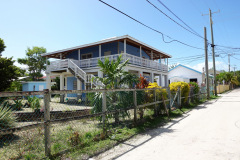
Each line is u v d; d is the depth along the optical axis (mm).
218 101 15828
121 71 7445
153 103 7945
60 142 4656
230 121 7238
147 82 8781
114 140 4902
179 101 11109
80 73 14844
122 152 4137
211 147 4285
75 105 11773
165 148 4340
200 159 3611
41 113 8141
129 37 14750
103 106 5156
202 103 14594
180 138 5141
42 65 38469
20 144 4473
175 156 3818
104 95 5199
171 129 6273
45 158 3525
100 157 3848
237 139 4828
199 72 30031
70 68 15727
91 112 6273
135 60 16125
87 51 19656
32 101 9266
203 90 18734
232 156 3701
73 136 4492
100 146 4379
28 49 37312
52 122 3691
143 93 7688
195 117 8453
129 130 5934
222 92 30016
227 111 9969
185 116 8836
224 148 4180
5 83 13078
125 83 7258
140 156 3877
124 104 6535
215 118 8016
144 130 6137
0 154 3896
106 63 7332
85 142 4520
